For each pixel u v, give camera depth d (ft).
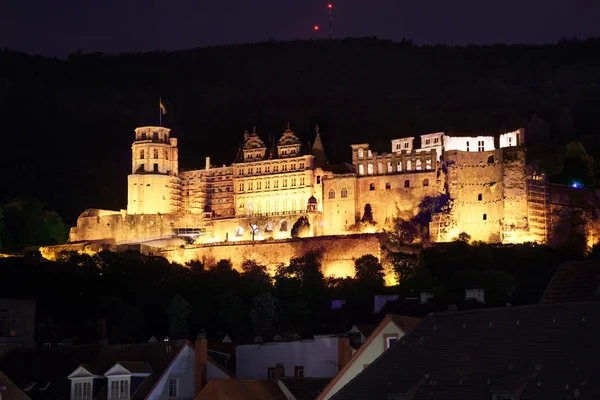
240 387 467.93
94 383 531.09
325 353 541.34
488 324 367.45
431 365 360.28
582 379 325.21
